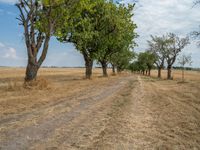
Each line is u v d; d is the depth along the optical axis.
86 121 14.30
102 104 20.89
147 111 18.20
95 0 52.25
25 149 9.41
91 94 27.81
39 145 9.91
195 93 32.09
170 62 92.56
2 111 16.58
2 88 30.31
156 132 12.54
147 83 53.66
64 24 35.38
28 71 31.69
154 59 107.06
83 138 11.02
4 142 10.13
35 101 21.09
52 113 16.27
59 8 33.09
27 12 31.31
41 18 32.31
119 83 48.44
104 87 37.56
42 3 31.67
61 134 11.52
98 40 56.72
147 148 10.13
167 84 52.72
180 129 13.34
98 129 12.61
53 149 9.52
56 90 30.03
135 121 14.72
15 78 66.69
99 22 56.31
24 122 13.57
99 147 9.93
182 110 19.03
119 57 102.88
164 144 10.74
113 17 56.81
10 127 12.45
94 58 57.66
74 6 35.84
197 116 16.92
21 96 23.78
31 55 31.55
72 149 9.59
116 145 10.27
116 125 13.56
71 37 50.31
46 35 32.34
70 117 15.22
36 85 30.83
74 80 53.19
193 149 10.34
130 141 10.90
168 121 15.12
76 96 25.53
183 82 59.41
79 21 49.72
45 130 12.07
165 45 91.31
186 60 70.94
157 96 27.86
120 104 21.16
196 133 12.73
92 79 57.12
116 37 60.00
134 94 28.98
